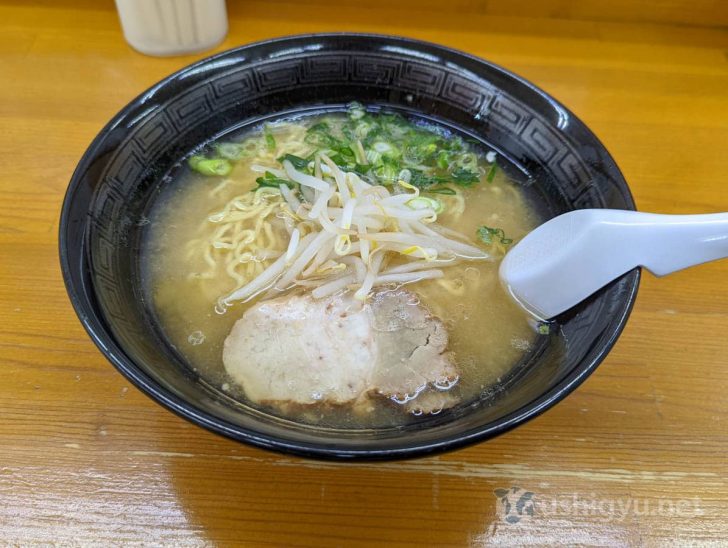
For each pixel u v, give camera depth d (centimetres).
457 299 22
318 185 23
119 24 34
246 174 26
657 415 21
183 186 25
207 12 32
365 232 23
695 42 36
